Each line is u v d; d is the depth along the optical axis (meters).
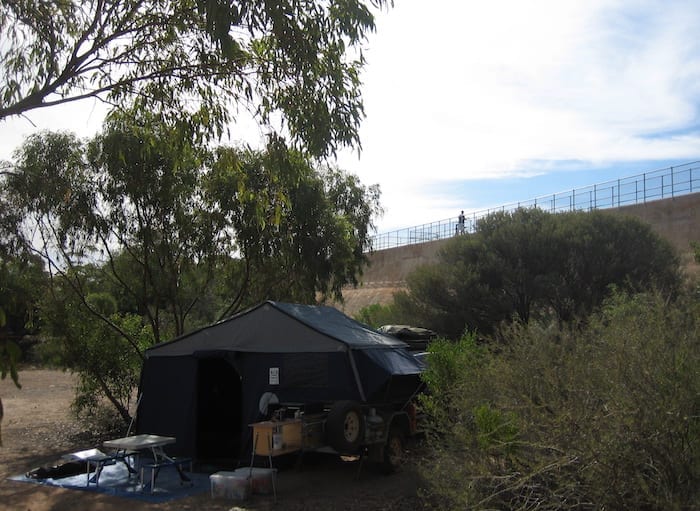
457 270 25.31
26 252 13.19
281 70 9.18
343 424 9.29
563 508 4.97
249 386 10.98
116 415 16.14
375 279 49.16
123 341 15.52
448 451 6.51
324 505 8.52
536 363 5.94
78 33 9.23
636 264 23.36
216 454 11.70
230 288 18.56
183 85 9.77
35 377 30.77
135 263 16.47
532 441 5.27
